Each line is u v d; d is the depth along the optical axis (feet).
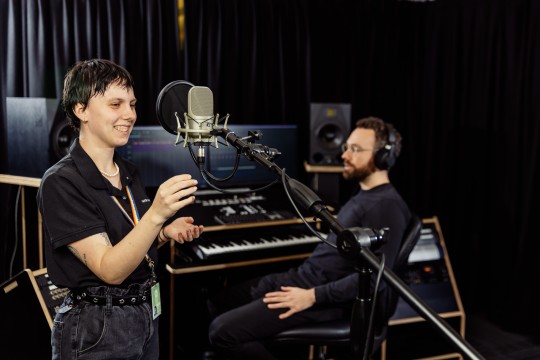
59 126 8.60
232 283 9.91
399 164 12.90
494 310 11.76
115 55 9.98
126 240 4.16
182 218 5.53
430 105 12.62
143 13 10.19
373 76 12.42
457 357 9.97
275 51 11.38
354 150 7.59
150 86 10.31
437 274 10.12
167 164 9.59
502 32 11.32
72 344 4.52
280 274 8.14
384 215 7.23
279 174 4.09
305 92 11.76
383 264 3.56
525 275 11.05
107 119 4.53
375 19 12.16
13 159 8.64
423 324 10.69
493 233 11.76
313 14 11.64
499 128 11.51
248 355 7.16
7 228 9.74
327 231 9.64
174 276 9.47
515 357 10.18
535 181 10.81
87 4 9.70
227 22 10.87
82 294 4.56
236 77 11.07
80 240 4.38
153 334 5.00
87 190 4.51
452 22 12.16
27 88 9.62
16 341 6.70
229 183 10.09
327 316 7.28
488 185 11.94
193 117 4.25
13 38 9.40
